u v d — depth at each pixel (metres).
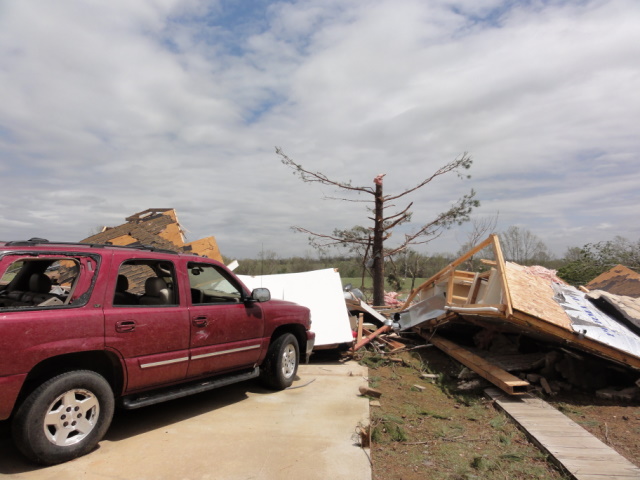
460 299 10.11
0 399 3.64
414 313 11.02
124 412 5.59
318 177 13.63
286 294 9.79
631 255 14.58
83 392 4.18
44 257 4.16
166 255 5.28
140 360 4.64
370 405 6.24
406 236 14.47
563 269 15.27
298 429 5.14
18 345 3.75
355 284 20.64
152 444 4.61
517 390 6.90
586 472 4.34
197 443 4.68
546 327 7.09
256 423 5.31
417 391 7.30
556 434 5.32
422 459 4.68
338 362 8.96
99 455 4.29
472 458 4.77
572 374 7.37
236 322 5.86
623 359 7.11
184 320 5.14
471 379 7.75
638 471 4.38
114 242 12.19
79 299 4.27
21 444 3.83
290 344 6.88
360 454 4.54
